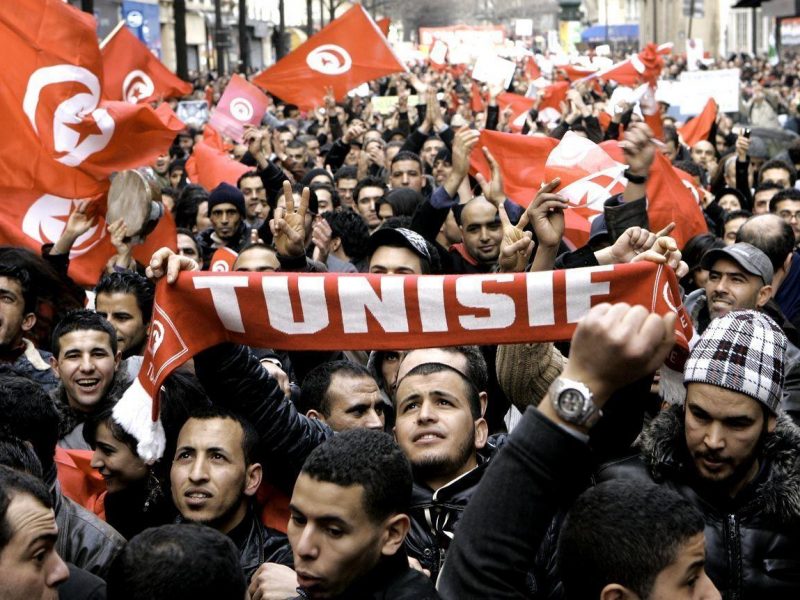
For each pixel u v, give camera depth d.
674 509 2.47
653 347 2.09
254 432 3.72
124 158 7.03
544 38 72.44
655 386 4.07
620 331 2.09
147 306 5.66
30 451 3.47
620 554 2.43
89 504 4.57
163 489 4.12
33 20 6.82
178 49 26.23
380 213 8.94
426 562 3.54
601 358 2.11
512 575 2.19
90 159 6.93
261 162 9.63
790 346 4.93
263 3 59.53
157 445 3.43
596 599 2.47
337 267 7.43
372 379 4.51
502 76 12.40
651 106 12.12
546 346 3.94
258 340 3.41
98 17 23.31
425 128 12.30
